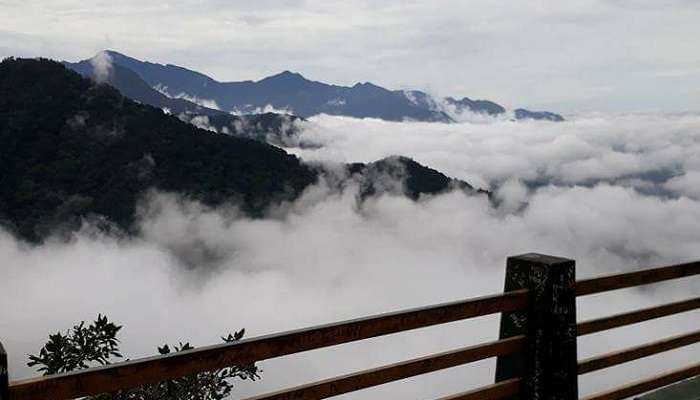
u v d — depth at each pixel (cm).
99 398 449
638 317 327
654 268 322
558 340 271
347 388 235
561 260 273
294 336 216
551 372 271
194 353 199
